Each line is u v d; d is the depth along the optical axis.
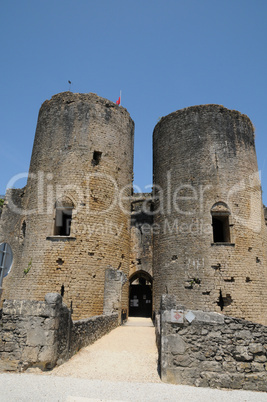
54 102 23.36
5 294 19.88
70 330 9.95
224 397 7.14
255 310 18.30
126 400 6.86
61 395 7.02
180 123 23.05
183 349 8.14
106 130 23.00
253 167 22.11
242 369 7.88
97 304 19.12
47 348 8.58
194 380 7.88
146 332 15.62
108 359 10.03
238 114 22.80
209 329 8.27
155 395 7.16
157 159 24.50
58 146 21.94
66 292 18.58
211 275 18.69
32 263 19.53
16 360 8.51
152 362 9.84
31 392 7.11
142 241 24.75
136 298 32.00
